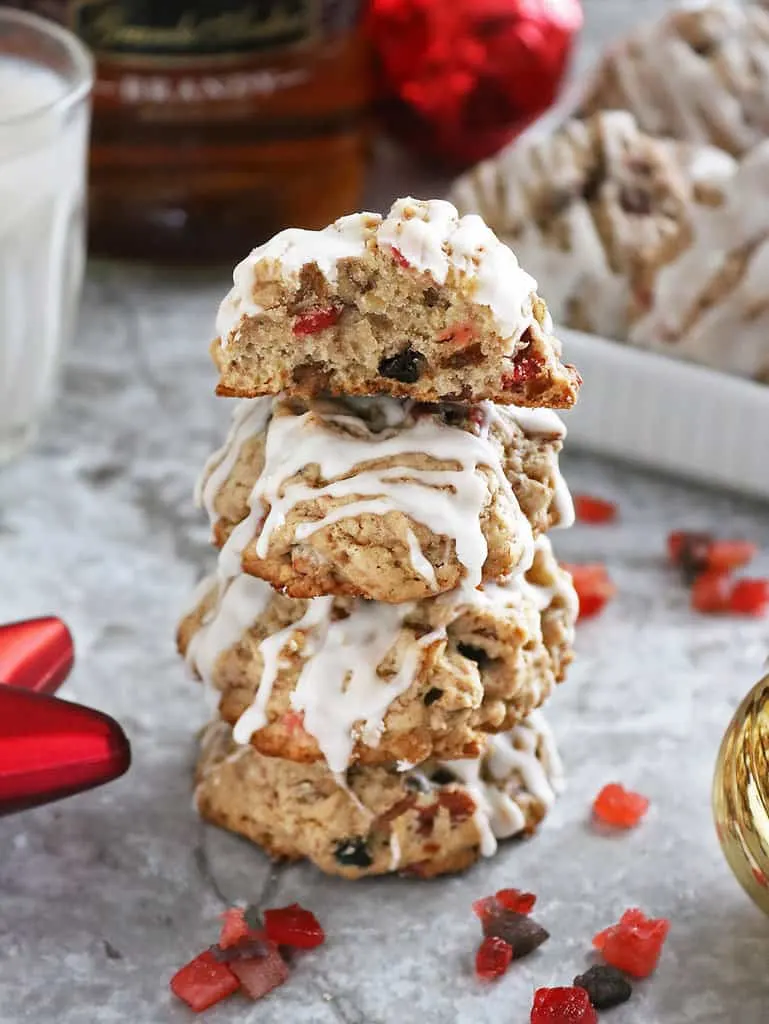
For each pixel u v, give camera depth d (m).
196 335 0.65
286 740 0.47
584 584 0.55
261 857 0.49
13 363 0.58
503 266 0.44
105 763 0.46
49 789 0.46
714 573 0.56
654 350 0.57
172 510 0.58
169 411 0.62
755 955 0.47
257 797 0.48
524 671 0.47
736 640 0.55
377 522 0.45
